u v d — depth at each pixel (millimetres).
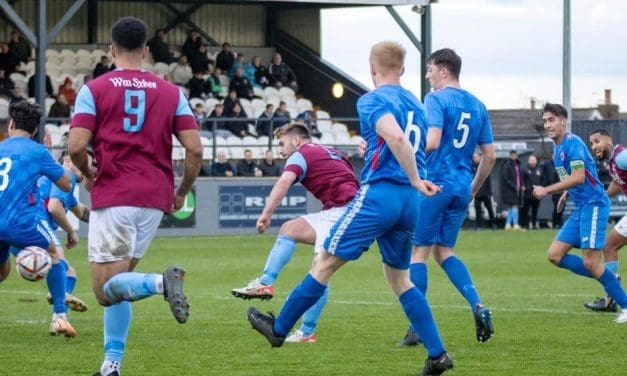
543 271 37656
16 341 21328
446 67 20438
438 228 20219
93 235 15648
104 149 15562
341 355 19562
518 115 97562
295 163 21453
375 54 17047
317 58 71875
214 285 33438
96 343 21031
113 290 15305
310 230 21359
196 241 52875
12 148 20000
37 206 20391
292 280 35406
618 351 19891
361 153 17766
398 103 16844
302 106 67562
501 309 26594
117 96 15570
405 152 16000
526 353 19688
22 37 63281
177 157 57500
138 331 22734
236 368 18266
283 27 73562
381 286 32906
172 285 14938
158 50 66000
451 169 20203
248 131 62500
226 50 67125
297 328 23016
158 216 15797
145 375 17641
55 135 57375
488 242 51719
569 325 23500
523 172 61125
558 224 63375
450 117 20109
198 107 61125
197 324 23891
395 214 16609
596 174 24734
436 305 27531
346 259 16688
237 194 57469
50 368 18266
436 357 17016
